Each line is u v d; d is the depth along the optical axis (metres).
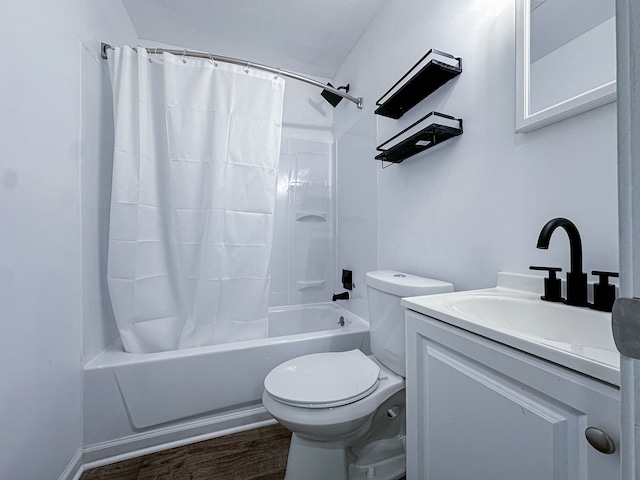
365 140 1.90
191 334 1.43
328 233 2.42
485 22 1.03
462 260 1.12
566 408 0.43
